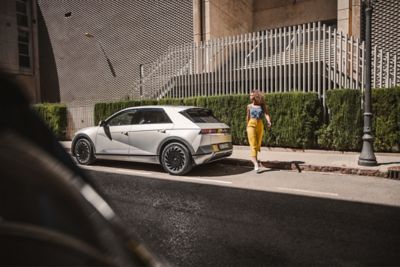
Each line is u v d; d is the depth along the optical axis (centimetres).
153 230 413
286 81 1167
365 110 796
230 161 915
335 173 779
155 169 841
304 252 349
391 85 973
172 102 1307
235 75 1261
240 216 465
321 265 320
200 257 338
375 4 1214
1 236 105
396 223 434
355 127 968
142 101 1398
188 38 1662
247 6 1858
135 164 918
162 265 148
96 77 2012
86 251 111
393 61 968
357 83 1020
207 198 561
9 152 120
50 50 2211
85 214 125
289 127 1055
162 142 771
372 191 603
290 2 1788
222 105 1185
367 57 790
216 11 1636
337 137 991
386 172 723
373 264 321
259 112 781
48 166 130
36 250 104
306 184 666
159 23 1764
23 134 135
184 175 763
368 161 783
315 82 1084
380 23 1207
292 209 497
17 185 114
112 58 1945
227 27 1706
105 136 866
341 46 1052
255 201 541
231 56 1277
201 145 735
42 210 113
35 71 2239
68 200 123
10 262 100
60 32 2159
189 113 781
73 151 926
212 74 1317
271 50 1179
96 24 2003
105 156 869
